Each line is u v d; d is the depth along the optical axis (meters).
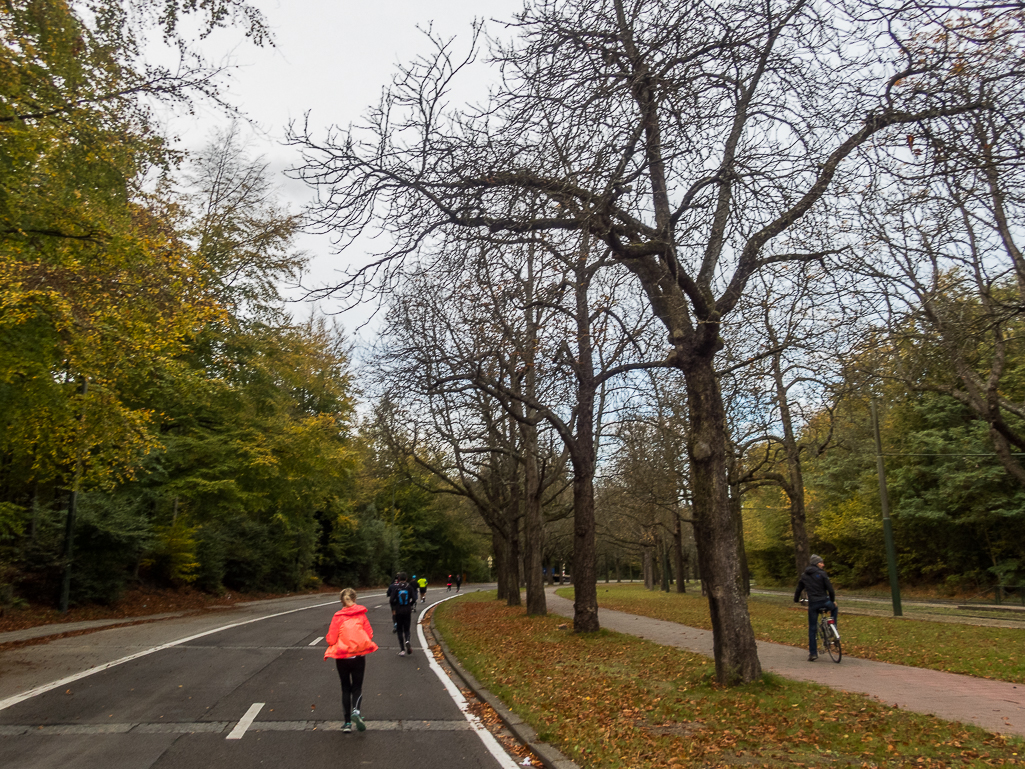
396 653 15.98
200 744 7.29
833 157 9.39
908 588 43.62
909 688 9.91
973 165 8.16
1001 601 34.25
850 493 47.19
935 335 16.84
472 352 17.86
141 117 12.48
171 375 18.19
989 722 7.86
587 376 19.09
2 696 9.58
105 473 15.44
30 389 13.12
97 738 7.43
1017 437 18.81
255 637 17.59
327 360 32.94
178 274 14.59
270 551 41.81
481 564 93.38
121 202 13.72
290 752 7.09
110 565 24.19
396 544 63.69
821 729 7.55
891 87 8.64
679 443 30.67
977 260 12.87
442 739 7.83
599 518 53.53
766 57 9.14
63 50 11.64
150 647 15.07
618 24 9.64
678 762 6.58
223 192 24.28
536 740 7.56
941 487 35.97
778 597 42.28
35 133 10.91
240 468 24.92
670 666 12.35
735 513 34.56
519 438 29.81
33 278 11.76
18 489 23.02
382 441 27.72
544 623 21.05
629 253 9.84
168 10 11.25
